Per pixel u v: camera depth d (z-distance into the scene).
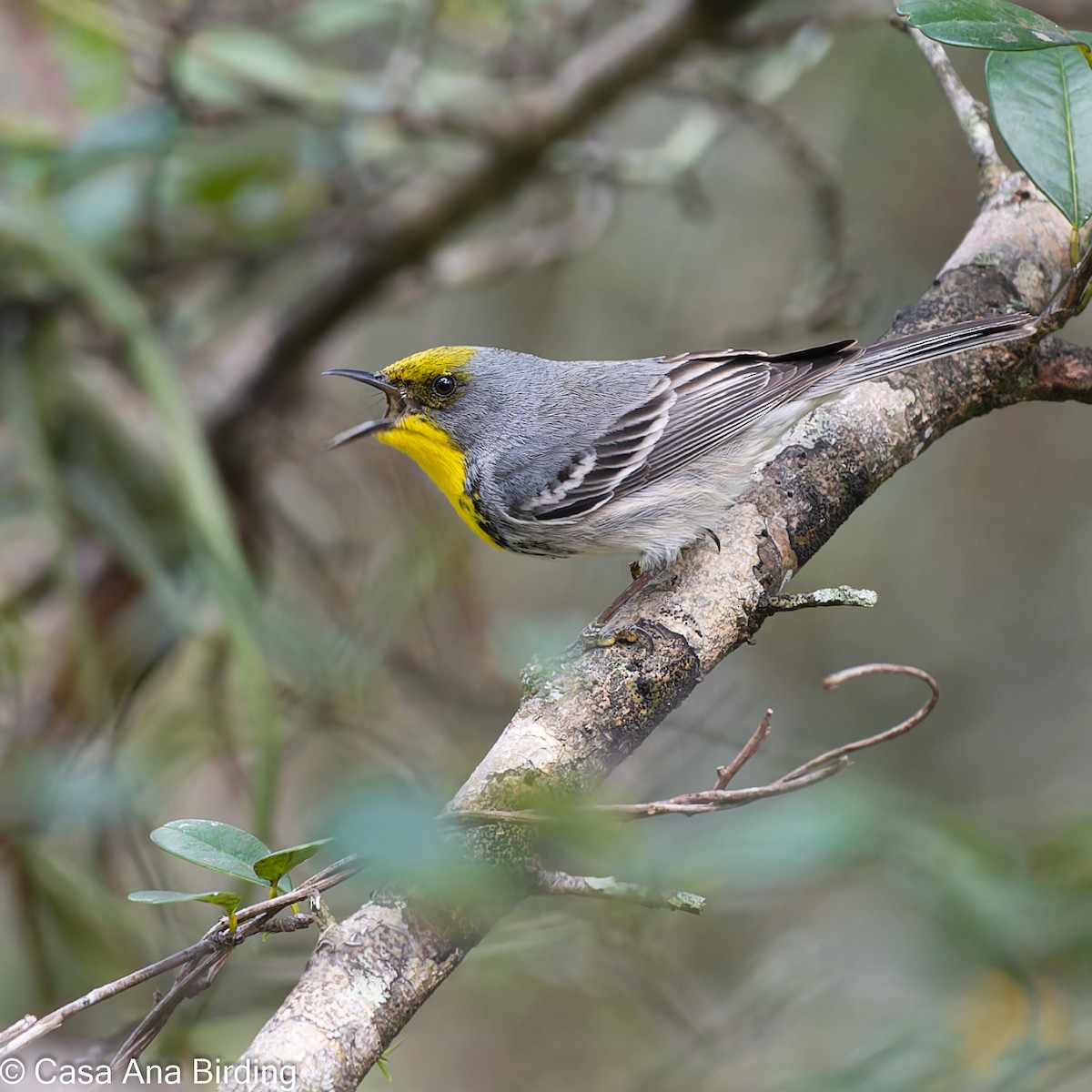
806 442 7.49
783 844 5.49
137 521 10.61
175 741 10.95
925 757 14.41
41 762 9.57
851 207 14.88
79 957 9.79
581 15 12.07
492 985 10.93
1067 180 6.77
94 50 10.72
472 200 11.46
